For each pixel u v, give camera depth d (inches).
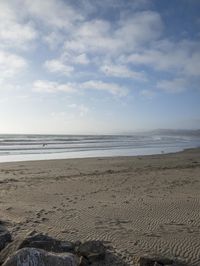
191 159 1031.6
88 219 344.5
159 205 402.6
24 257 198.5
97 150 1576.0
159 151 1513.3
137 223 330.3
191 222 333.7
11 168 796.0
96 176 653.9
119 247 265.3
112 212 371.9
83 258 225.8
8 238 262.1
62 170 756.6
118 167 811.4
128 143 2375.7
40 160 1007.6
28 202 424.2
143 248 263.6
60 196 461.1
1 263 218.2
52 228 314.8
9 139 3031.5
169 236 291.7
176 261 237.3
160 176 650.2
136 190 502.3
